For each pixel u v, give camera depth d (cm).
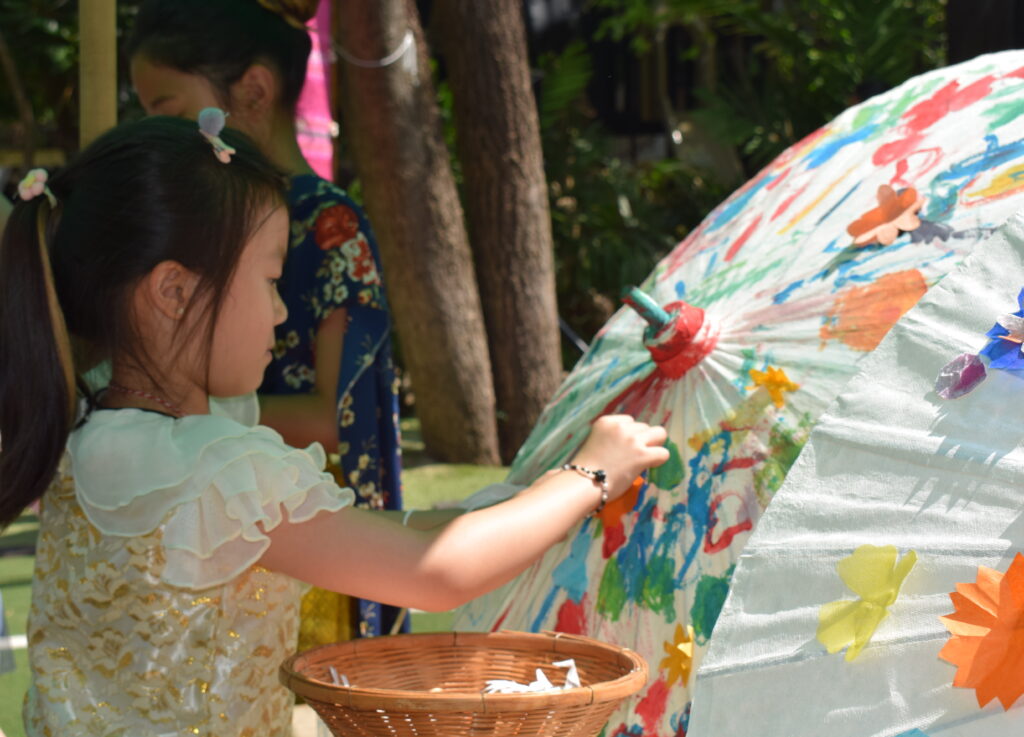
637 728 145
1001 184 142
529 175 632
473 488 560
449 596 134
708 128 920
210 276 129
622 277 905
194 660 126
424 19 978
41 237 129
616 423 154
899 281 143
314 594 221
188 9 200
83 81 230
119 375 135
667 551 149
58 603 130
